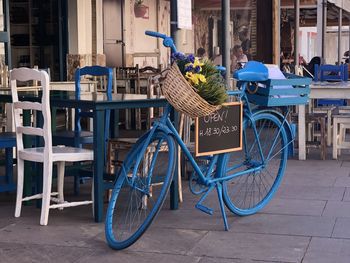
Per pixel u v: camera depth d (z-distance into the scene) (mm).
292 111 8609
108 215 4332
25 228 4734
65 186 6316
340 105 9742
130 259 4027
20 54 11797
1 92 6270
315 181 6387
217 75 4461
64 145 5605
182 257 4055
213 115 4617
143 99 5035
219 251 4168
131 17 13367
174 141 4277
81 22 11281
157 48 14664
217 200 5574
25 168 5391
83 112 5980
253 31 11758
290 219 4934
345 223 4805
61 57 11375
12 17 11719
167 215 5066
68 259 4043
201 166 4758
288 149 5367
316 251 4145
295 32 11570
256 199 5430
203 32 15531
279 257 4031
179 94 4203
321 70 9820
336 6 14453
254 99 4988
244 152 4996
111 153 5379
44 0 11555
